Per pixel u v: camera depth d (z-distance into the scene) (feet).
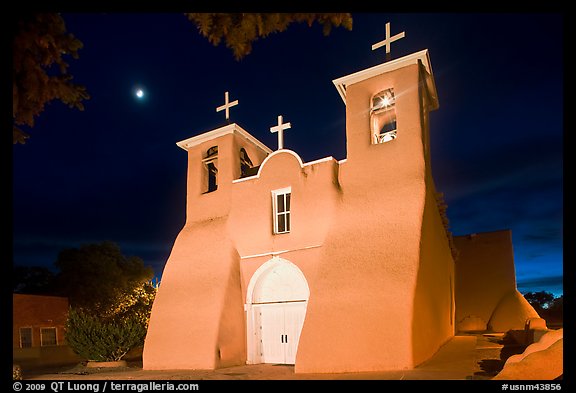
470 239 82.38
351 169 49.11
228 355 49.26
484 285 78.64
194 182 61.52
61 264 94.63
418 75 47.70
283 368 45.96
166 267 57.67
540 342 29.45
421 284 40.42
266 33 18.78
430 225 46.75
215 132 60.29
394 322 37.93
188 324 51.34
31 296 76.74
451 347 47.06
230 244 54.29
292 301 50.75
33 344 75.20
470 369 34.01
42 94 17.98
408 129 46.93
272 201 53.42
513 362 27.25
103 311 93.76
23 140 18.93
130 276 102.22
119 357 59.62
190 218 60.49
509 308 73.41
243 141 62.03
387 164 47.14
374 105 53.16
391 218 44.11
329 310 41.57
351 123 50.31
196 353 48.93
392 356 36.96
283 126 55.57
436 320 45.80
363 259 42.88
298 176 51.49
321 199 49.16
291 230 50.65
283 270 52.06
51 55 17.74
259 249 52.49
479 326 76.07
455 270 81.05
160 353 51.37
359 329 39.17
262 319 52.26
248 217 54.08
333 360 39.24
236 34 18.60
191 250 56.90
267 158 54.65
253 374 41.47
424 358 38.81
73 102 19.07
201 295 52.42
